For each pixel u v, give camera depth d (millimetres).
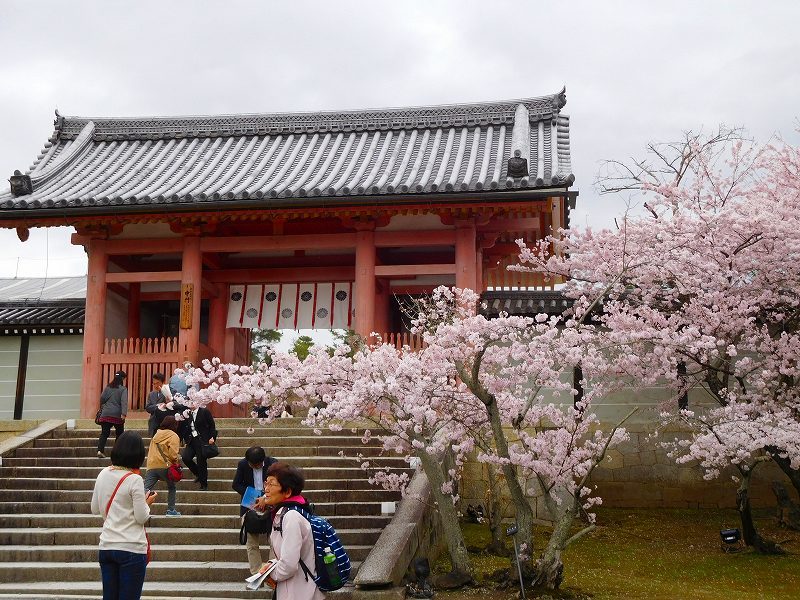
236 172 21234
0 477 14258
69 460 14836
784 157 15719
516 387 12219
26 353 21531
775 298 14391
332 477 13812
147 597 9719
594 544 14031
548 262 15758
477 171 19109
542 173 18141
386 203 17328
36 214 18266
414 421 11047
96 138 24312
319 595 6957
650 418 17641
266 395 11680
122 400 15109
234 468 14195
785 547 13656
